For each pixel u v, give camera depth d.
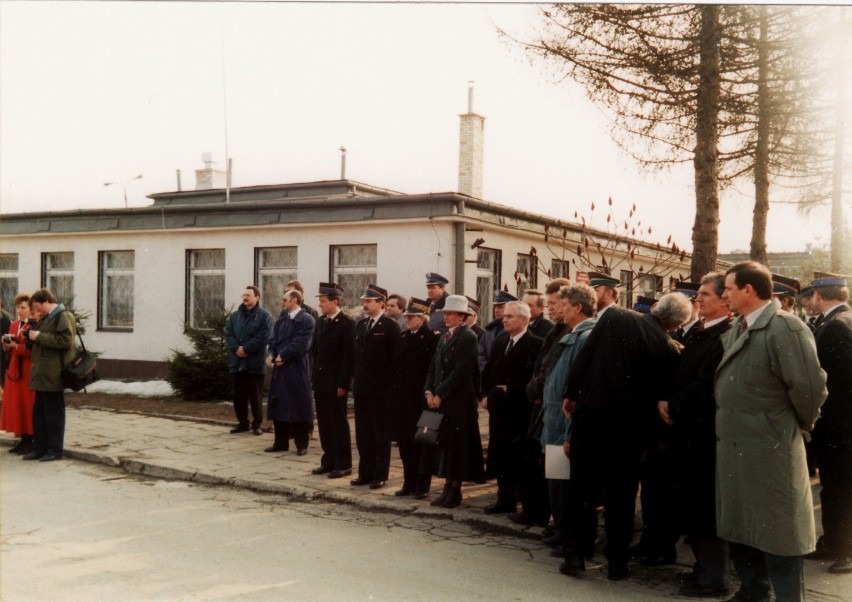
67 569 5.04
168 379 13.66
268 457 8.88
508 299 8.69
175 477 8.13
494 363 6.68
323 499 7.20
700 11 7.91
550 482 5.68
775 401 4.24
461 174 19.22
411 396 7.16
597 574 5.16
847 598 4.68
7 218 18.53
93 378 9.05
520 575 5.09
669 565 5.41
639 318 5.20
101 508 6.73
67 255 18.14
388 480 7.82
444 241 13.07
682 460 4.93
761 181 9.80
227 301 15.77
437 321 8.88
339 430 7.93
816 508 6.88
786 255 28.67
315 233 14.60
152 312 16.72
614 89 8.35
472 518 6.37
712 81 7.91
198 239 16.16
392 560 5.36
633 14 7.93
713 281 4.92
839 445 5.17
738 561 4.57
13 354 9.14
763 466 4.21
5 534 5.86
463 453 6.68
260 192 20.23
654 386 5.15
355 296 14.27
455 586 4.84
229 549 5.56
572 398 5.17
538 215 15.09
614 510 5.04
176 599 4.51
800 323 4.27
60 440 8.96
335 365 8.02
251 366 10.33
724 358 4.45
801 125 9.38
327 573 5.05
